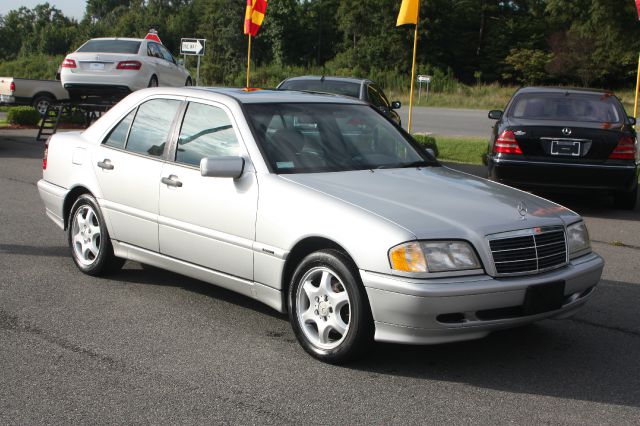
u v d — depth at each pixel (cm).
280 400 410
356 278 446
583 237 506
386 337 439
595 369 472
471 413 400
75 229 661
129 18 11788
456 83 5384
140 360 464
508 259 450
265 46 8638
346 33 7869
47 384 423
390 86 5653
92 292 607
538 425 387
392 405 407
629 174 1002
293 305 483
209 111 567
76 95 1742
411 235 431
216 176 507
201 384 429
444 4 7300
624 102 4731
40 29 12925
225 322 542
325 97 609
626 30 4869
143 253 601
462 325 434
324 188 488
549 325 561
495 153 1033
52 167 686
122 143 623
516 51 6931
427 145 1567
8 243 766
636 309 607
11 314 546
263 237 499
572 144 1004
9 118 2097
